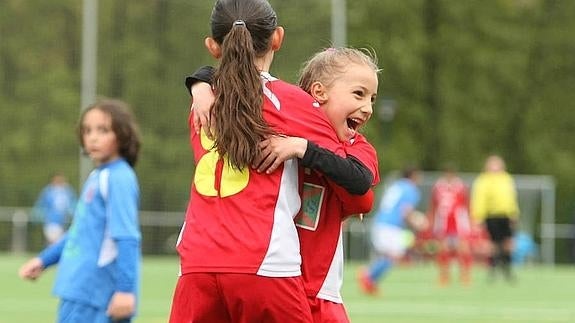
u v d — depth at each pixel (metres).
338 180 10.83
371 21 97.19
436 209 49.91
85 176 53.81
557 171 99.12
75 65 57.69
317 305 11.10
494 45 100.06
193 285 10.88
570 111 100.50
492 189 51.25
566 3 99.94
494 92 100.06
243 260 10.66
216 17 11.18
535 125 100.12
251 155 10.68
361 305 35.84
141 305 33.28
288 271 10.73
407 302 37.38
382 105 90.88
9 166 58.28
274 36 11.22
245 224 10.73
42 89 57.72
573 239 78.94
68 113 57.72
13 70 57.88
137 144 15.55
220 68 10.84
